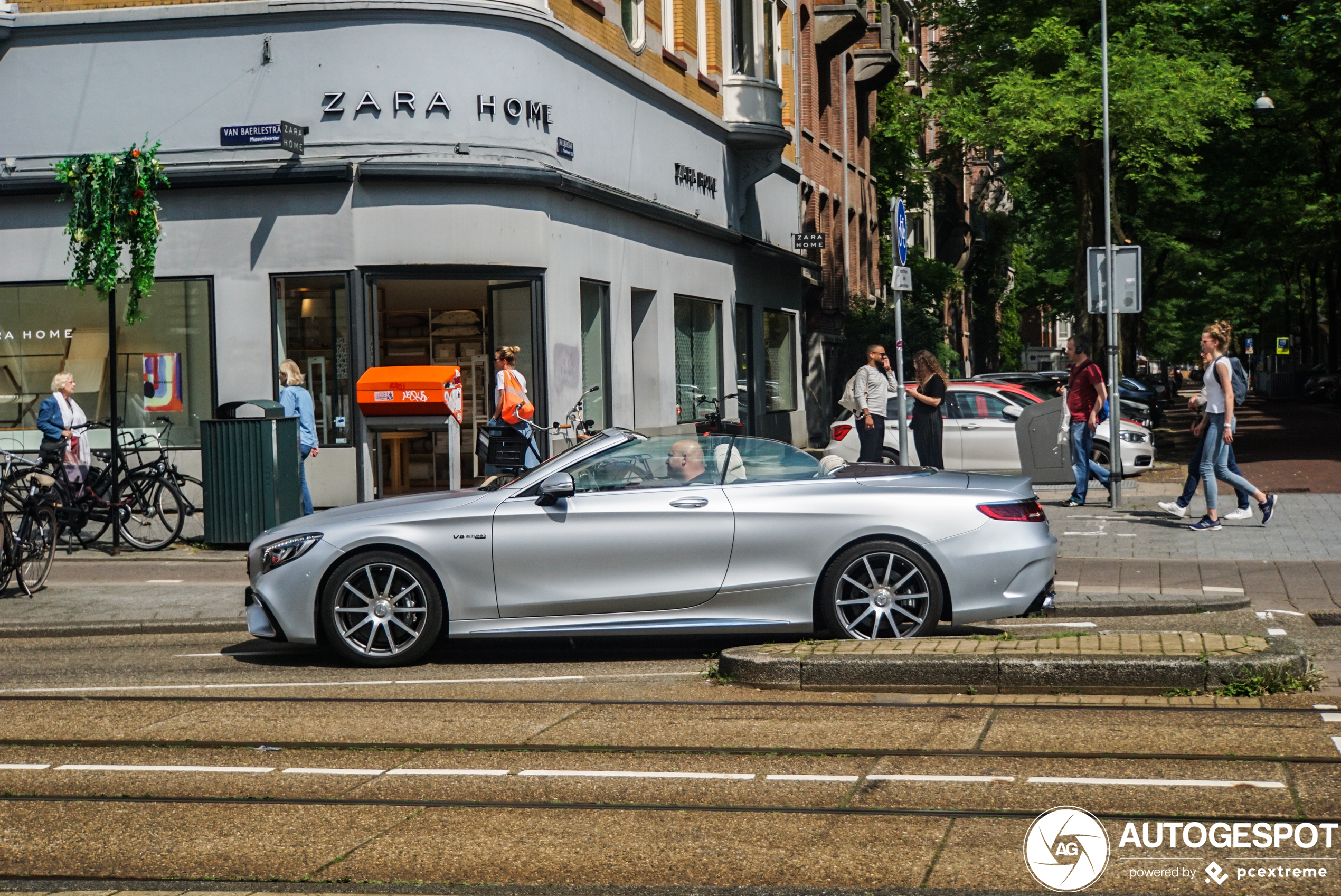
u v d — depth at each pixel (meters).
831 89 38.38
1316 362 66.19
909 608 8.72
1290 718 6.75
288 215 16.98
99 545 14.78
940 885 4.64
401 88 16.84
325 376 17.03
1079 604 10.33
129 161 16.14
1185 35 29.27
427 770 6.21
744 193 27.30
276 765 6.38
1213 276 55.50
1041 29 26.95
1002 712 7.04
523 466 16.47
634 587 8.77
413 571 8.82
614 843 5.15
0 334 17.55
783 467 9.08
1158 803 5.44
